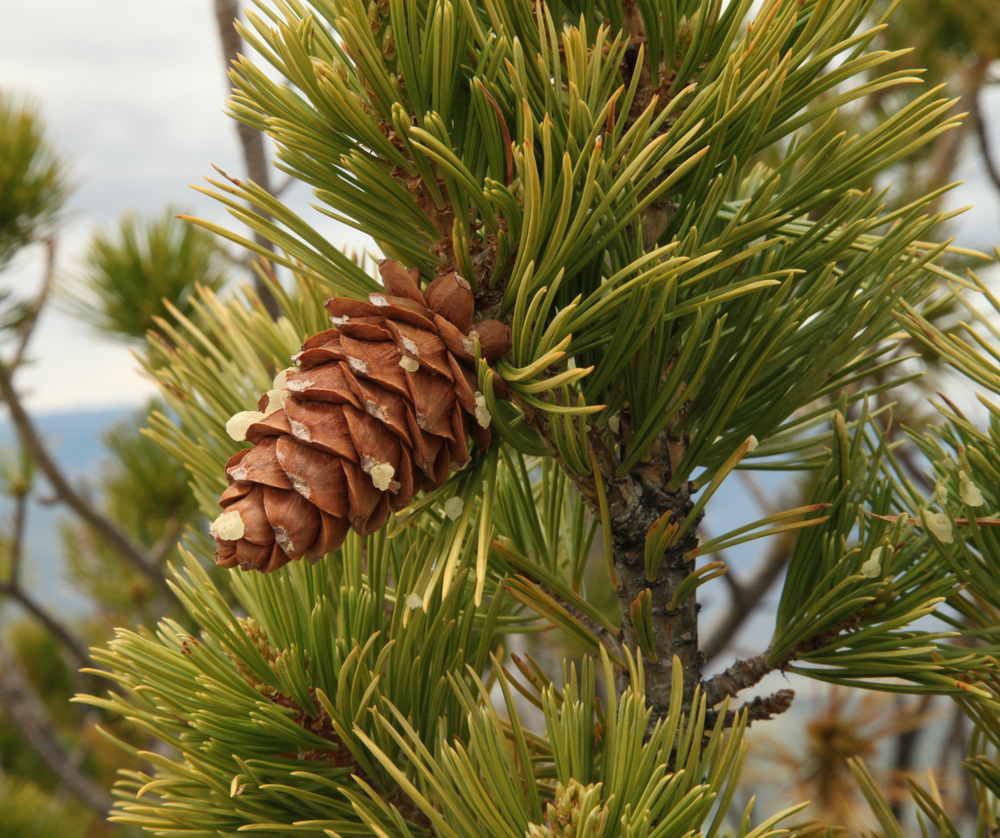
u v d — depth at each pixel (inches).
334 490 15.9
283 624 17.0
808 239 16.6
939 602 16.7
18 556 47.4
